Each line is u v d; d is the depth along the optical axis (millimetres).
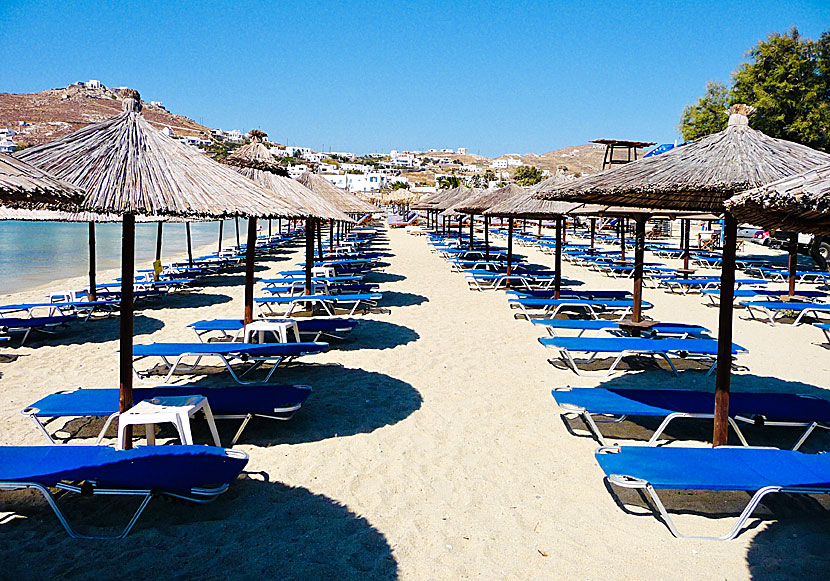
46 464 3324
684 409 4410
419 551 3102
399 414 5148
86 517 3396
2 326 7629
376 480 3924
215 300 11500
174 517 3406
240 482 3867
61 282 15227
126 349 3918
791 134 18984
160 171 4109
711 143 4512
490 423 4961
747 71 19922
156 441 4523
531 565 2982
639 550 3105
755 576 2865
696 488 3104
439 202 22875
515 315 9688
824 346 7938
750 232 29594
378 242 26969
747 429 4863
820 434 4758
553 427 4883
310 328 7250
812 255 17625
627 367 6691
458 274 15352
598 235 29828
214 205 4117
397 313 9875
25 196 2906
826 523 3363
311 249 9750
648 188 4203
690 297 12102
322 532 3270
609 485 3869
